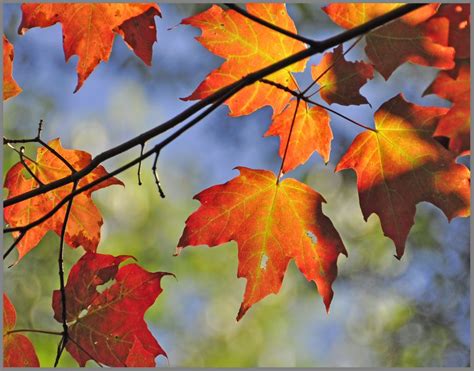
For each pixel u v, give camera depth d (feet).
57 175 4.06
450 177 3.87
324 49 3.76
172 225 6.66
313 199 3.92
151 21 3.96
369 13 3.84
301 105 3.96
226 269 6.69
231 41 3.94
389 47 3.82
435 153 3.88
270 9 3.93
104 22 3.95
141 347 3.87
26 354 3.85
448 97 3.77
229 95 3.77
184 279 6.52
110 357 3.86
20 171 4.04
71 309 3.88
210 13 3.94
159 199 6.68
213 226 3.92
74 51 3.96
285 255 3.93
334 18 3.86
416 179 3.89
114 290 3.89
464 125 3.77
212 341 6.59
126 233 6.37
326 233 3.92
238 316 3.92
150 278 3.90
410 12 3.79
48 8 3.94
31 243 4.07
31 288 6.14
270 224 3.92
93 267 3.90
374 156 3.91
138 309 3.89
